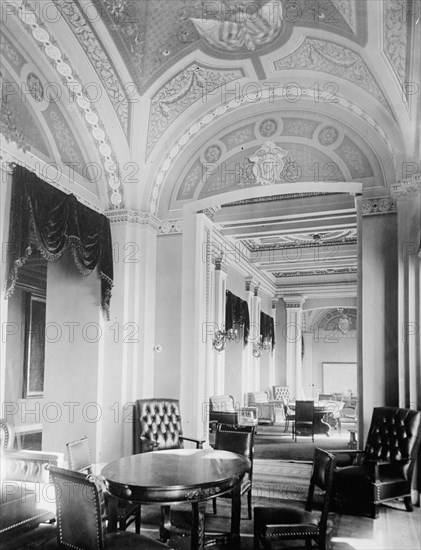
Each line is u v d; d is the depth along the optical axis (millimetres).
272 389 16094
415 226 6383
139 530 4828
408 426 5836
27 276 11336
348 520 5402
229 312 11992
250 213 9086
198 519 4020
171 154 7820
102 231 7164
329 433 12391
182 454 5195
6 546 4355
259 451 9445
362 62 6133
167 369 7777
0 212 5277
